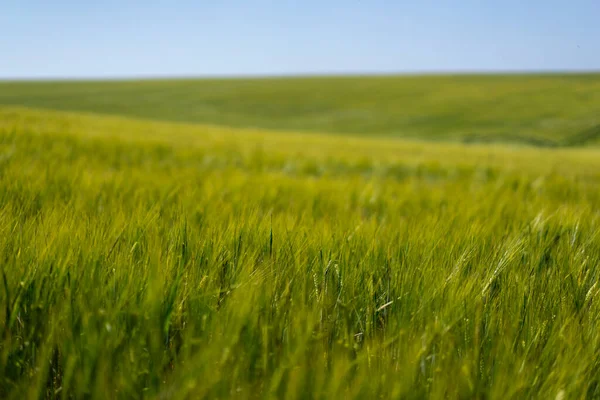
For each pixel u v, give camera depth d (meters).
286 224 2.46
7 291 1.50
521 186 5.92
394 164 9.56
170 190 3.79
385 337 1.53
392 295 1.81
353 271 1.90
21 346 1.46
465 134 50.81
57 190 3.41
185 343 1.37
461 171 9.22
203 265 1.87
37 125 11.73
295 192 4.39
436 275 1.84
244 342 1.43
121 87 82.44
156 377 1.35
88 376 1.29
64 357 1.41
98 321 1.43
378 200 4.32
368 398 1.26
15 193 3.01
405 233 2.48
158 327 1.43
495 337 1.57
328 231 2.38
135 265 1.74
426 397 1.31
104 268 1.72
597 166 14.27
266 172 6.59
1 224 2.05
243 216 2.43
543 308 1.77
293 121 59.94
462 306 1.63
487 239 2.54
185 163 7.29
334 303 1.75
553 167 11.20
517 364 1.42
